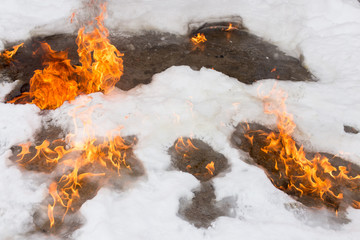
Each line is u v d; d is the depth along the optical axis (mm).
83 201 2914
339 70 4535
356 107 3920
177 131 3582
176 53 4902
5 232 2641
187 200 2939
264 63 4781
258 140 3568
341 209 2939
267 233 2662
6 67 4477
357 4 5875
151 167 3213
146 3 5746
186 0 5902
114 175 3117
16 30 4996
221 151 3434
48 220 2752
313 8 5746
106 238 2564
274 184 3166
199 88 4148
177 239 2604
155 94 4059
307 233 2674
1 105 3740
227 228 2695
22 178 3066
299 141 3574
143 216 2756
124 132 3545
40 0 5508
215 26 5473
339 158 3432
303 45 4953
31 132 3537
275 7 5730
